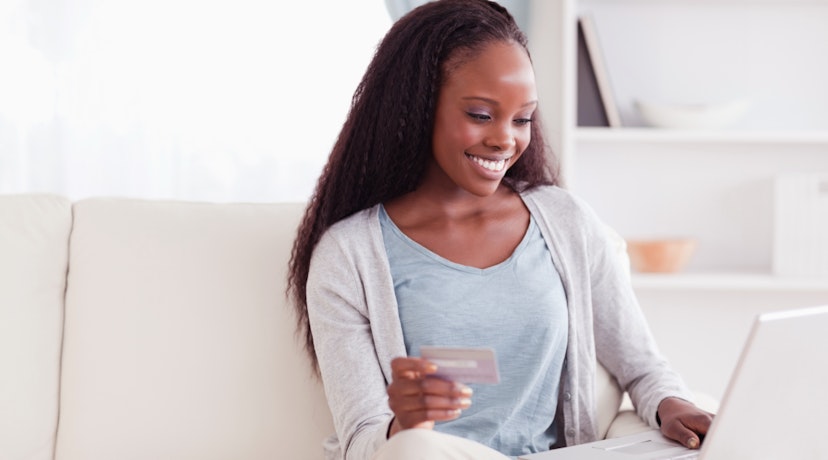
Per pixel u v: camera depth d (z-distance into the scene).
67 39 2.88
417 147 1.64
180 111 2.92
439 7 1.64
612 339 1.72
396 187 1.68
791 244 2.75
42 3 2.87
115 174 2.92
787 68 2.92
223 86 2.92
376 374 1.56
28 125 2.89
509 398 1.57
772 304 2.97
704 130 2.78
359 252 1.63
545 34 2.90
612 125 2.80
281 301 1.76
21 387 1.71
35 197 1.85
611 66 2.96
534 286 1.61
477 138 1.55
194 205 1.86
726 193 2.96
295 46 2.93
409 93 1.63
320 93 2.94
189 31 2.91
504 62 1.54
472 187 1.58
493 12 1.64
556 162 1.87
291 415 1.72
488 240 1.65
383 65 1.67
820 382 1.29
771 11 2.91
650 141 2.96
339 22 2.93
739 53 2.93
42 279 1.78
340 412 1.54
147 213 1.83
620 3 2.94
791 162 2.94
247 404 1.72
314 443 1.72
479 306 1.58
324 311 1.62
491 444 1.56
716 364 3.00
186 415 1.71
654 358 1.70
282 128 2.94
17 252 1.77
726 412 1.20
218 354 1.74
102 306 1.76
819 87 2.91
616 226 3.00
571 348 1.63
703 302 3.00
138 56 2.90
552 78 2.90
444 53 1.58
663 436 1.50
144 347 1.74
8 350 1.72
